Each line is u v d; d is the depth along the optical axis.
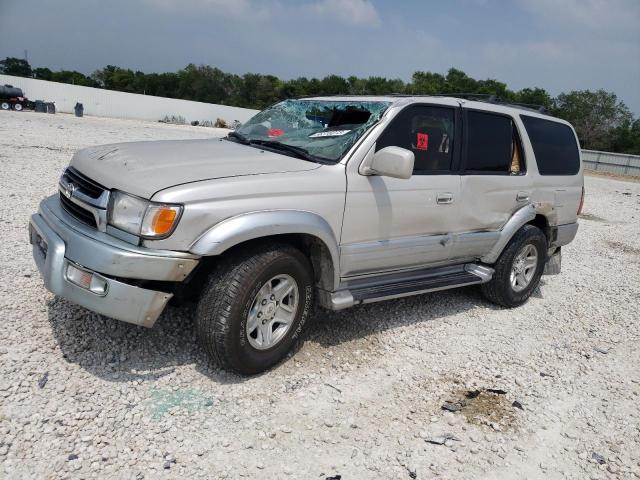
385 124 4.14
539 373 4.27
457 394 3.79
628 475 3.15
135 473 2.66
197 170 3.47
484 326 5.09
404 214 4.27
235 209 3.31
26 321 3.88
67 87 47.84
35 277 4.69
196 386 3.44
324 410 3.39
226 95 86.94
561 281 7.04
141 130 28.58
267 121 4.86
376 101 4.39
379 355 4.21
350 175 3.90
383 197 4.09
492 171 5.09
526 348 4.71
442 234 4.69
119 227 3.25
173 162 3.62
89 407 3.07
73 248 3.24
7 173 9.25
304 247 3.95
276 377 3.68
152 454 2.81
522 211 5.38
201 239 3.20
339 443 3.10
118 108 50.34
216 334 3.34
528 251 5.65
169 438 2.94
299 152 4.11
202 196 3.22
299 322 3.80
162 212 3.13
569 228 6.28
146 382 3.39
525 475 3.05
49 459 2.66
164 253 3.16
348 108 4.44
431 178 4.46
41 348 3.56
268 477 2.77
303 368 3.85
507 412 3.64
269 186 3.48
